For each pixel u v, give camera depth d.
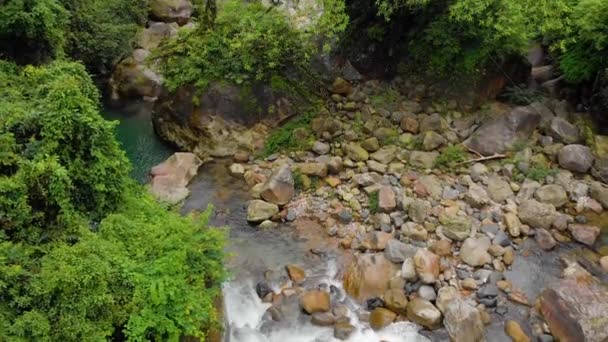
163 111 13.27
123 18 17.78
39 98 7.01
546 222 9.37
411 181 10.72
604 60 11.70
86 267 5.05
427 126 12.05
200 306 5.52
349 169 11.27
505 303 7.91
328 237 9.60
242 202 10.68
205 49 12.61
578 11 11.12
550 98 12.73
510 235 9.26
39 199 5.99
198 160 12.04
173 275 5.51
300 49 12.70
